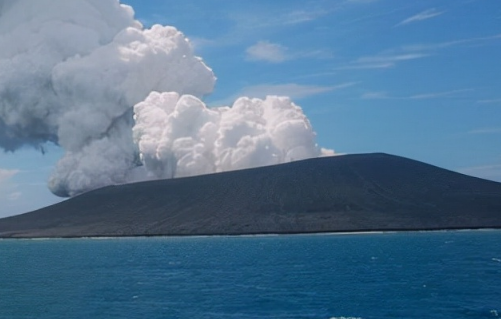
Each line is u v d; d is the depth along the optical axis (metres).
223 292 48.47
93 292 50.81
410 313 37.56
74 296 48.69
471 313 37.09
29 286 56.41
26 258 88.94
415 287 48.31
